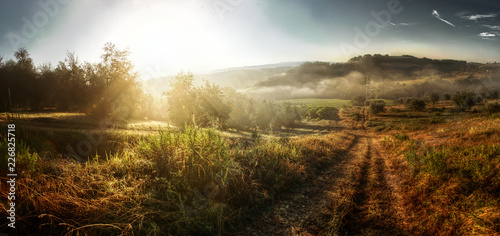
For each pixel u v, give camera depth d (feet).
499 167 18.02
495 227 10.72
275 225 13.62
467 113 151.94
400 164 31.50
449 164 21.22
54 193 11.43
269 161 24.16
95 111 67.97
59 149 30.50
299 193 19.47
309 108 246.68
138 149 18.31
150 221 11.26
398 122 157.58
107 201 11.68
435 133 71.61
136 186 13.35
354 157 41.01
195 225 11.79
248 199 15.66
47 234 9.61
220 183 15.33
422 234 12.44
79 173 14.10
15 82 73.31
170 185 14.14
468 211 13.03
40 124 44.98
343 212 15.20
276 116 117.39
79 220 10.57
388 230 13.09
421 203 16.16
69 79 69.21
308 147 37.65
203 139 18.21
